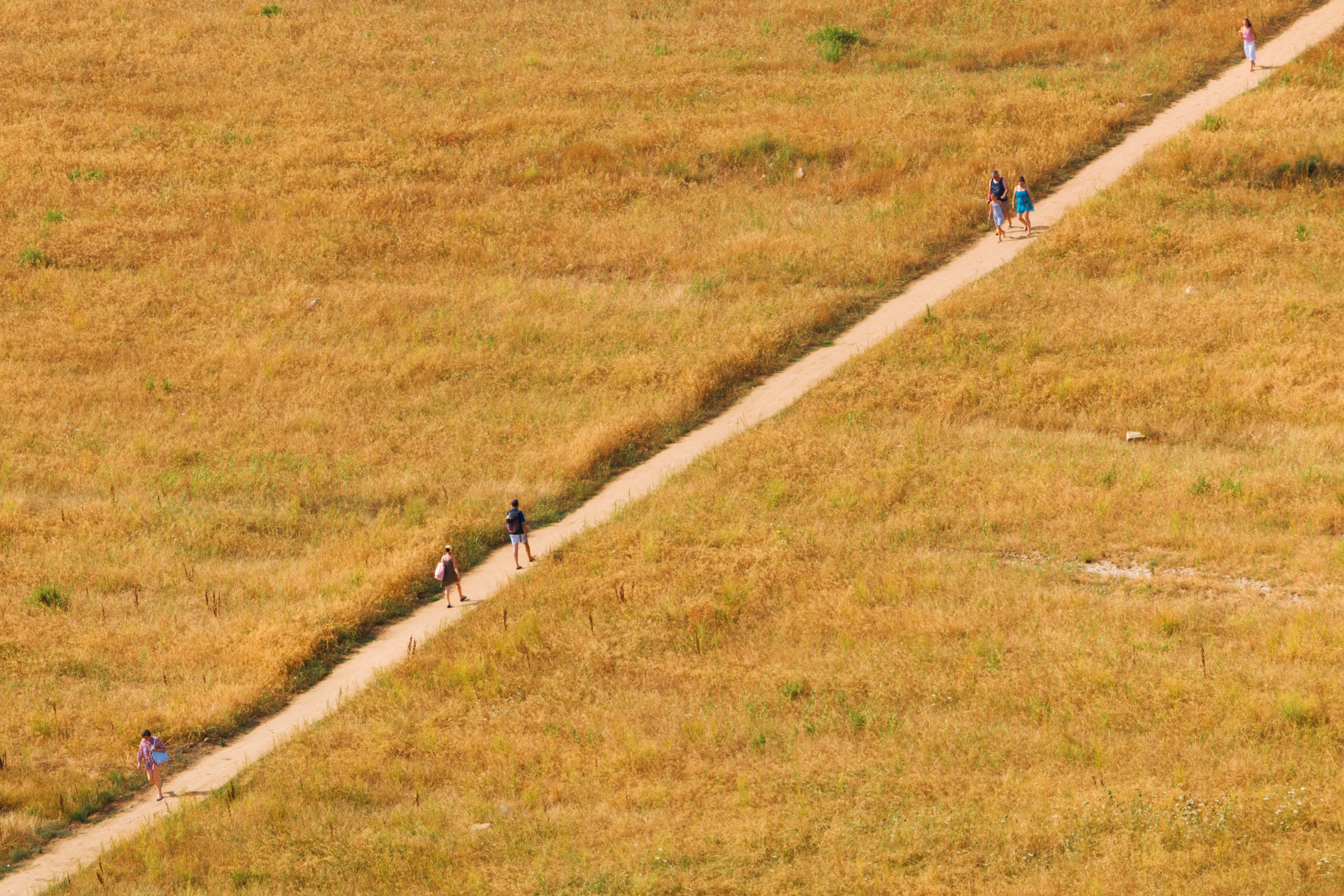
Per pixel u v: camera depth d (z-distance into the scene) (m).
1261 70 177.12
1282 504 97.06
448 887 61.97
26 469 122.25
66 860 71.81
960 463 108.44
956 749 70.50
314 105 197.38
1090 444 111.06
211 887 64.75
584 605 94.81
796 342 136.62
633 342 139.25
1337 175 146.75
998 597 87.50
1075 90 179.00
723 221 162.38
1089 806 61.81
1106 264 139.12
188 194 175.25
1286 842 57.03
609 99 194.62
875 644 83.50
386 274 159.12
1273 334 121.94
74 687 89.69
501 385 135.12
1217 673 74.50
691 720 77.00
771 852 61.94
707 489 109.88
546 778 73.12
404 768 76.12
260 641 94.06
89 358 143.12
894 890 57.00
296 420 130.50
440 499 116.06
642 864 61.56
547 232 163.88
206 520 113.06
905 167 166.75
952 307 134.00
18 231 167.62
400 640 95.88
